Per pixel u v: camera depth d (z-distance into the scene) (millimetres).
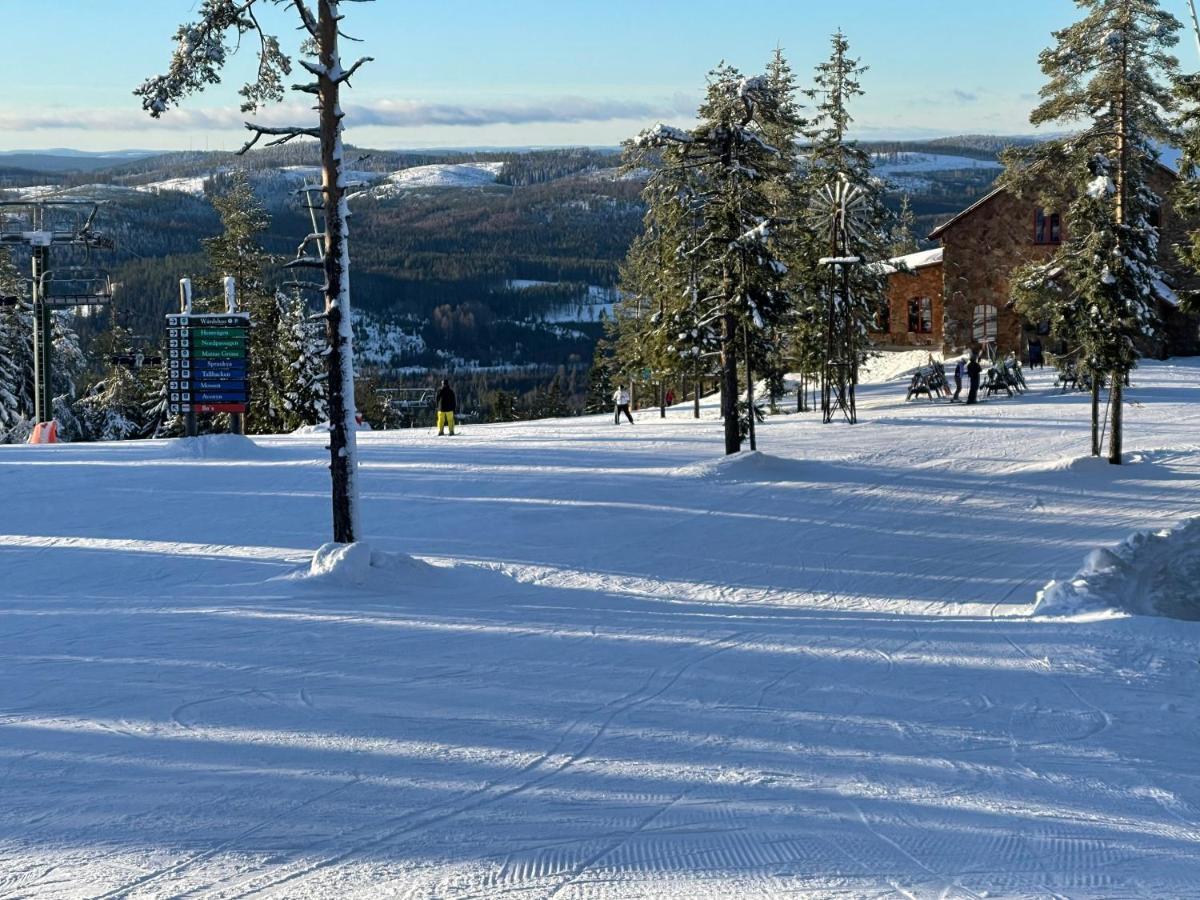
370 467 29719
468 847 6250
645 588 17438
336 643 12109
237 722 8828
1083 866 6023
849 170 50438
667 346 32594
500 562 18953
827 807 6996
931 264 61875
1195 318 50031
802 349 46375
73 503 24297
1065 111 28578
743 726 9016
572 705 9617
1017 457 30828
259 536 20672
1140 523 23234
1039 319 30562
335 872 5871
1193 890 5703
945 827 6641
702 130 29766
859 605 16672
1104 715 9516
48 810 6793
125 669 10695
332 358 17172
